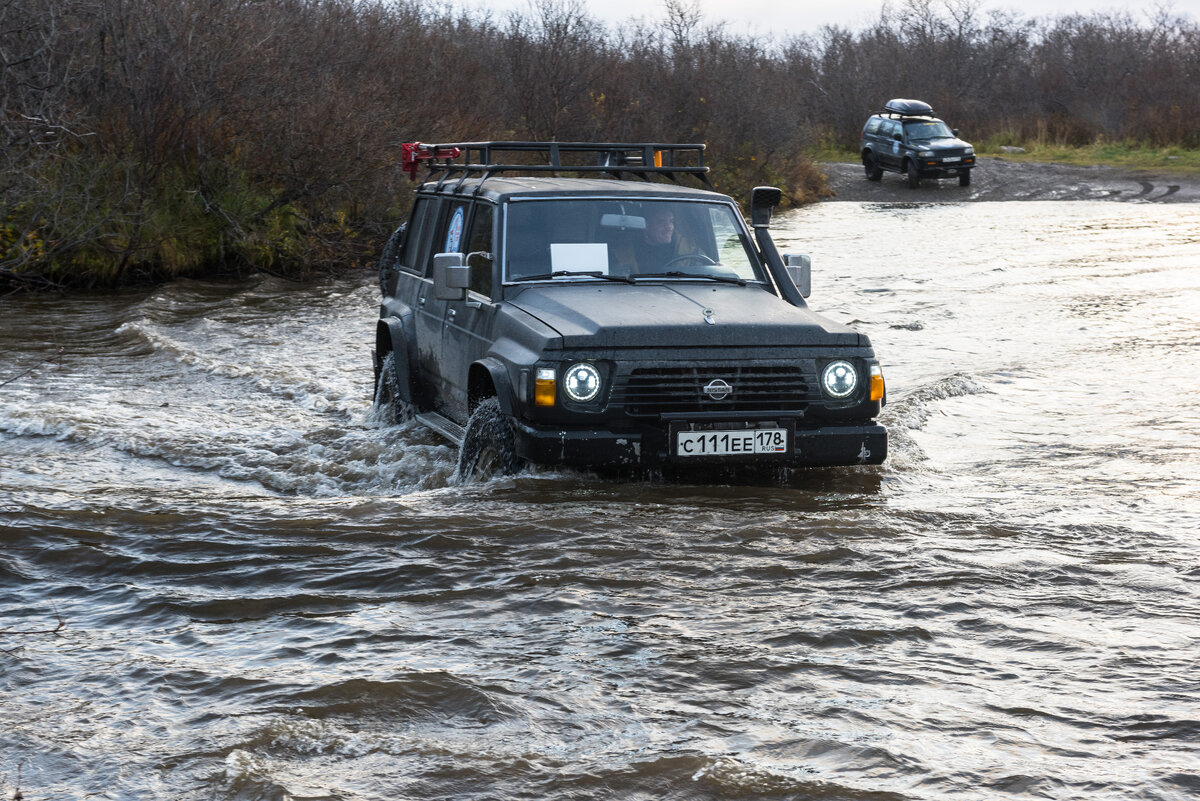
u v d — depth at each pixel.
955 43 56.62
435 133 22.39
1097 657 4.14
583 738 3.50
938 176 36.31
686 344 6.17
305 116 19.67
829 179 38.84
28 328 13.57
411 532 5.64
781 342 6.29
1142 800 3.11
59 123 16.97
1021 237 23.17
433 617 4.59
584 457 6.09
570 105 28.58
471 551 5.39
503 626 4.48
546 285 7.03
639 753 3.39
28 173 16.59
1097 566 5.16
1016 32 57.62
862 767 3.30
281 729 3.54
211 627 4.53
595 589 4.89
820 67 53.62
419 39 25.98
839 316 13.98
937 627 4.44
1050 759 3.36
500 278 7.06
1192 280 16.55
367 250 20.33
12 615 4.71
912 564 5.18
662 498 6.26
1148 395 9.47
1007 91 54.44
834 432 6.34
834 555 5.31
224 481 7.27
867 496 6.41
